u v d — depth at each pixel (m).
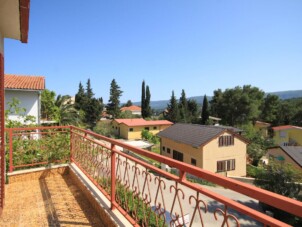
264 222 0.96
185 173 1.56
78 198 3.46
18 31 3.20
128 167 2.53
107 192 3.04
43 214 2.99
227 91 43.12
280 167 12.95
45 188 3.90
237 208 1.11
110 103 50.62
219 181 1.19
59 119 20.97
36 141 4.67
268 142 30.36
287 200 0.88
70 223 2.76
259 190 0.99
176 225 1.68
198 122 46.66
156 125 37.62
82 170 4.18
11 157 4.22
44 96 20.28
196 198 1.43
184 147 20.53
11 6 2.47
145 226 2.14
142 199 2.19
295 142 34.84
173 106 47.72
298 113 46.22
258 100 44.97
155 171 1.92
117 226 2.33
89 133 3.69
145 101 53.50
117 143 2.52
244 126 31.52
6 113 6.86
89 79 56.81
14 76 13.84
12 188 3.89
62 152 4.86
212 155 18.61
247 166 21.20
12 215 2.96
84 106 39.47
